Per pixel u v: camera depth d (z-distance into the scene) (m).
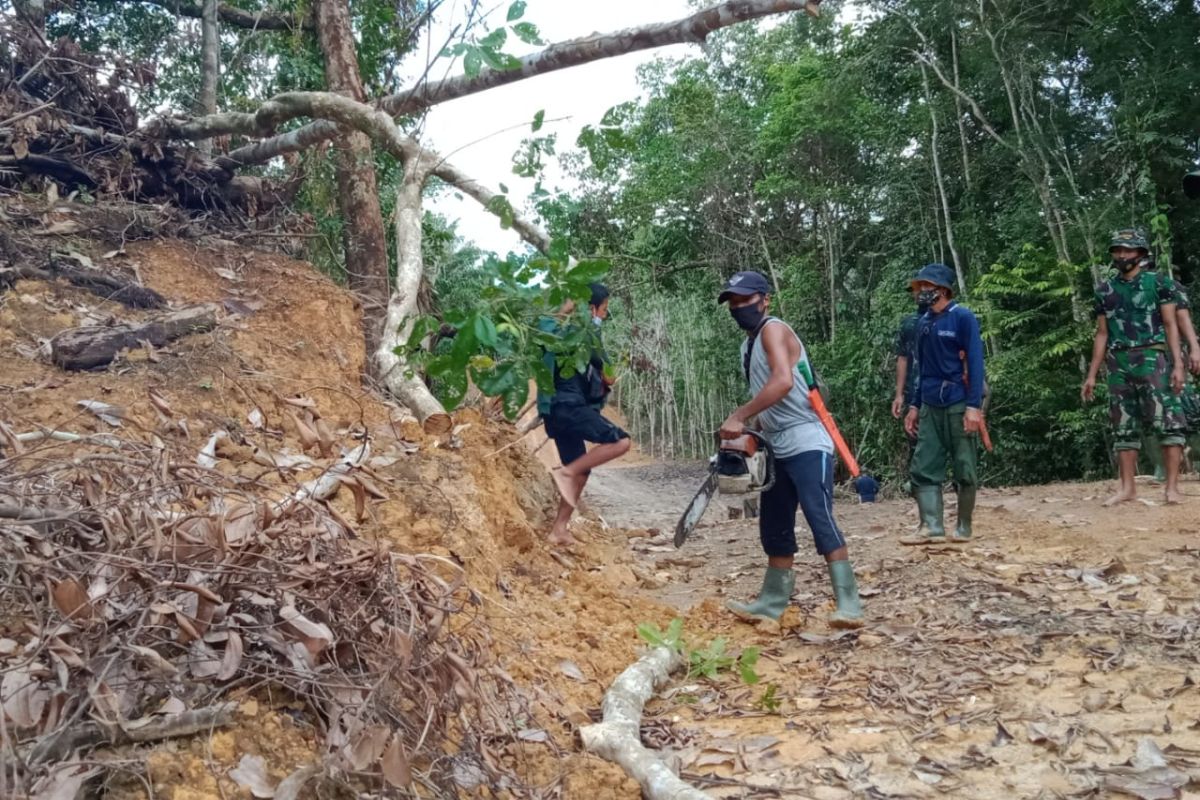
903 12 18.62
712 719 3.52
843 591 4.55
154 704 2.18
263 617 2.45
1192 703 3.28
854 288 23.11
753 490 4.47
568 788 2.78
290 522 2.66
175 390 4.81
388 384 6.22
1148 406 7.10
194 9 9.70
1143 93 15.20
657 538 7.96
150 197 7.45
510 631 3.79
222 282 6.53
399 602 2.53
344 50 8.50
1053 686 3.54
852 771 2.96
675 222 25.14
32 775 1.88
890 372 18.86
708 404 26.48
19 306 5.21
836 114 20.86
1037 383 15.80
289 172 8.85
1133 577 4.96
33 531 2.32
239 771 2.13
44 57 6.78
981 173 19.02
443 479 4.59
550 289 4.09
